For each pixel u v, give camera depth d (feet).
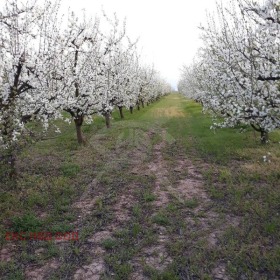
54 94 32.27
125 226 20.29
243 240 17.83
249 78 24.67
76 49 43.47
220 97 31.73
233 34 25.63
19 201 23.94
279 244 17.15
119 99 63.31
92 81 46.44
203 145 44.55
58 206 23.13
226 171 31.30
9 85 26.25
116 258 16.33
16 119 23.72
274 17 21.53
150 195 25.31
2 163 25.20
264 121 24.27
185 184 28.76
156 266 15.57
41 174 31.14
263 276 14.39
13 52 25.54
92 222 20.92
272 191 24.97
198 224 20.16
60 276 14.89
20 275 14.85
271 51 23.75
